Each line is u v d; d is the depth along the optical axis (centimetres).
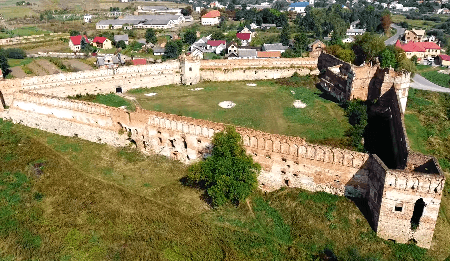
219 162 5238
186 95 9569
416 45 15638
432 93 9956
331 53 11894
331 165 5138
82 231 4888
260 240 4769
